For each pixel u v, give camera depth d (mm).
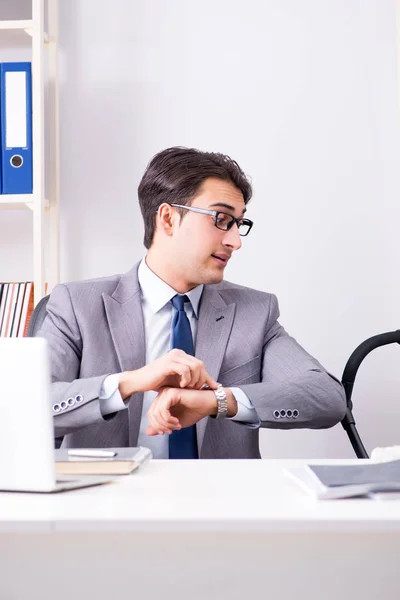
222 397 1490
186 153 1857
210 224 1806
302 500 894
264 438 2578
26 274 2625
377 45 2604
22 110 2344
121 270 2600
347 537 778
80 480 1029
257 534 777
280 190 2604
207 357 1810
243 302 1935
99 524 773
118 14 2619
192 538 782
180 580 791
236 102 2611
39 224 2330
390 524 769
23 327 2357
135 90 2613
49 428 950
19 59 2617
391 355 2592
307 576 788
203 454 1771
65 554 789
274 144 2611
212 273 1830
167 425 1430
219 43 2619
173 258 1831
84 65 2619
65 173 2611
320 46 2611
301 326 2594
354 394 2596
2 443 958
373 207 2604
